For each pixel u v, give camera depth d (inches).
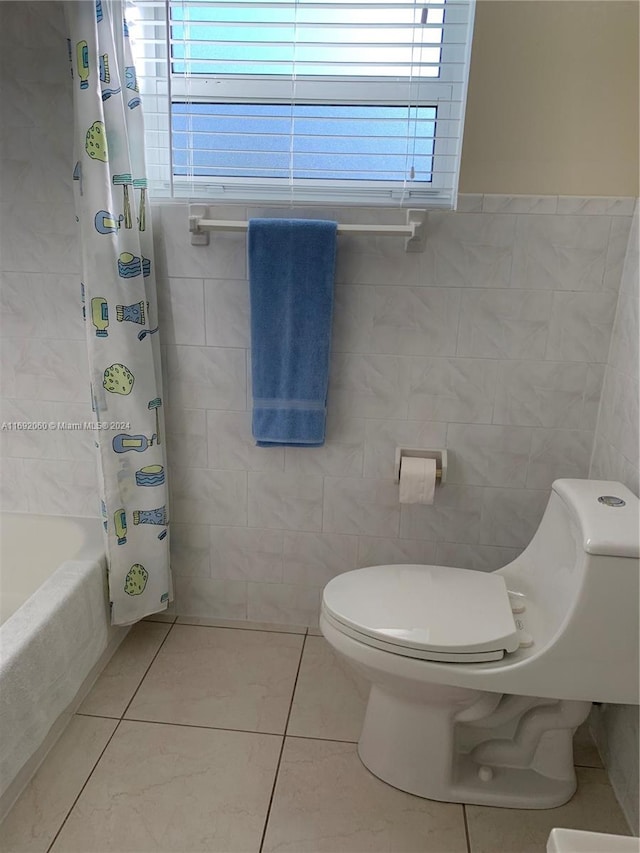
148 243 71.1
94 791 59.9
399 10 68.5
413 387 74.8
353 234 69.2
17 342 78.7
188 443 80.0
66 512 85.2
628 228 66.9
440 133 71.6
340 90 71.7
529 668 53.8
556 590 58.9
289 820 57.7
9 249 75.5
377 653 54.8
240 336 75.4
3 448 83.2
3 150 72.4
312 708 71.2
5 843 54.7
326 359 71.8
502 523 78.5
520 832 57.4
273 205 71.6
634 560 50.9
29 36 68.9
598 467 72.7
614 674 53.6
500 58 63.5
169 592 81.5
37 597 64.7
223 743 65.9
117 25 64.4
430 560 81.1
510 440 75.3
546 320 70.9
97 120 62.9
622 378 66.7
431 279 71.0
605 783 62.9
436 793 60.1
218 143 74.0
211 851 54.6
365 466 78.4
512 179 67.1
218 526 83.1
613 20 61.7
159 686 73.8
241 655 79.6
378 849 55.4
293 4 66.7
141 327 70.5
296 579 84.1
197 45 70.5
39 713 60.1
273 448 79.0
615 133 64.7
